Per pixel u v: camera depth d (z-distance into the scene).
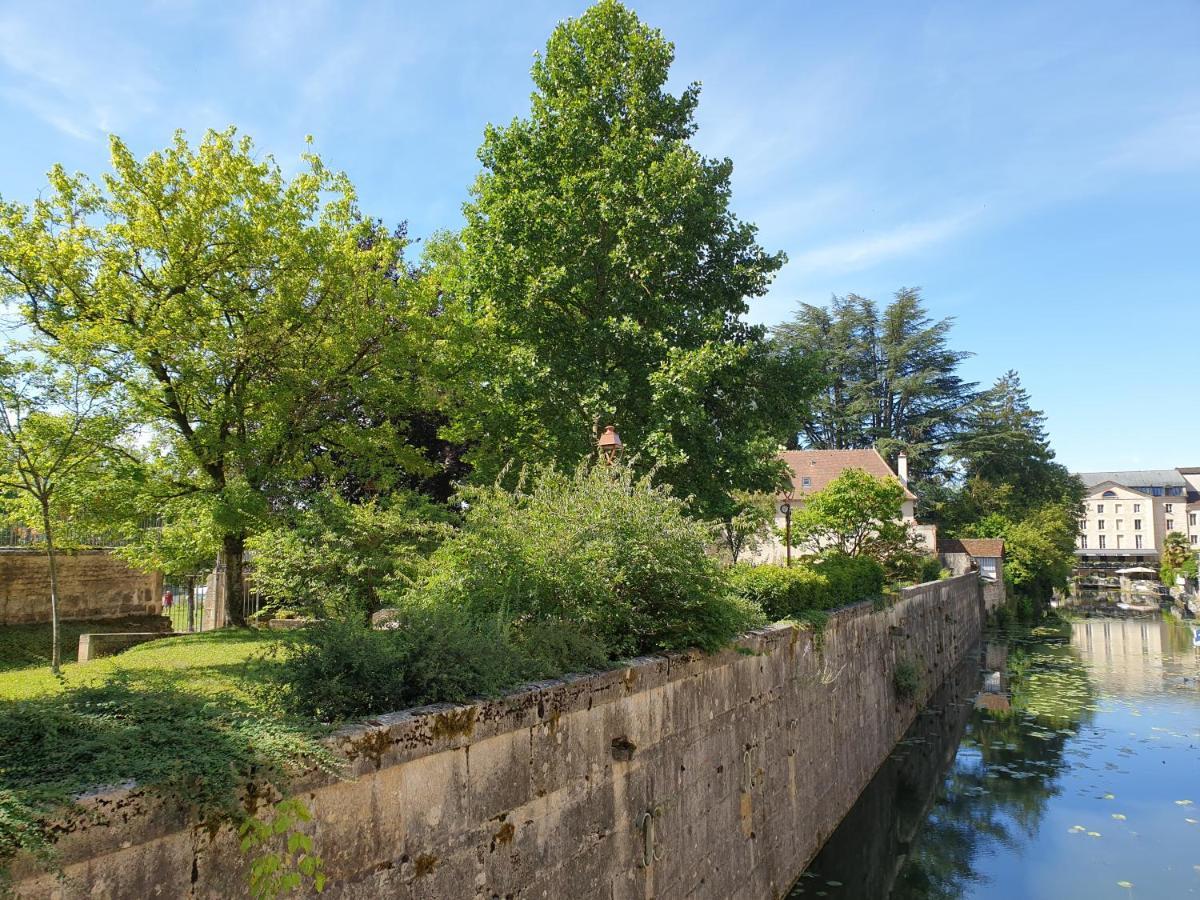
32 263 12.90
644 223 14.95
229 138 14.73
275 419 15.23
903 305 59.03
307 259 14.49
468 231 16.92
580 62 16.48
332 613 5.75
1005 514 54.75
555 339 15.94
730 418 16.56
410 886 3.86
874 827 11.51
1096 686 23.94
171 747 3.10
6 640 15.86
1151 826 12.14
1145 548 110.88
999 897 9.74
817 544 26.58
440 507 14.16
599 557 6.62
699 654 7.14
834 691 11.55
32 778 2.75
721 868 7.33
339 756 3.54
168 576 20.88
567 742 5.14
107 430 11.45
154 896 2.83
